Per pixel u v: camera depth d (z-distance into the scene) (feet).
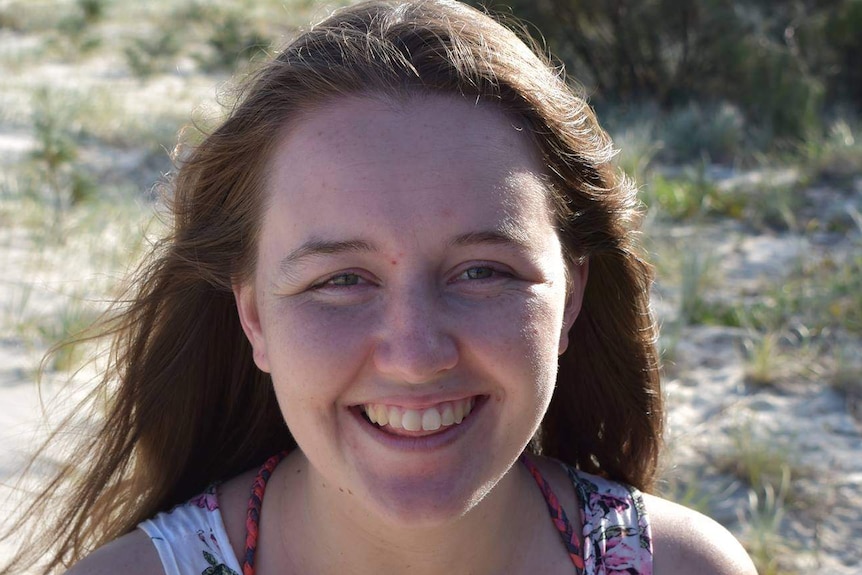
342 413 5.28
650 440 7.30
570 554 6.15
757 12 39.17
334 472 5.36
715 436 15.80
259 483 6.12
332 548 5.76
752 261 23.65
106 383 6.93
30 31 60.59
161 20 63.82
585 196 5.92
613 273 6.64
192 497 6.64
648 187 27.12
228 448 6.81
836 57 39.27
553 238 5.50
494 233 5.12
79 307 18.34
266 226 5.47
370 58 5.24
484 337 5.11
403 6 5.62
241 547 5.95
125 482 6.78
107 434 6.66
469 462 5.26
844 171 29.73
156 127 34.99
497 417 5.30
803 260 23.56
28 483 10.00
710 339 19.31
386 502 5.20
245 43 50.21
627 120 36.04
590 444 7.39
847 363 17.99
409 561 5.75
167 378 6.48
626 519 6.34
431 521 5.18
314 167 5.18
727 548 6.40
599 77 40.11
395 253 5.05
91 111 37.11
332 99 5.24
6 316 18.26
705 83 39.09
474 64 5.24
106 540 6.79
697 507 13.41
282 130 5.36
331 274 5.16
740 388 17.43
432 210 5.03
